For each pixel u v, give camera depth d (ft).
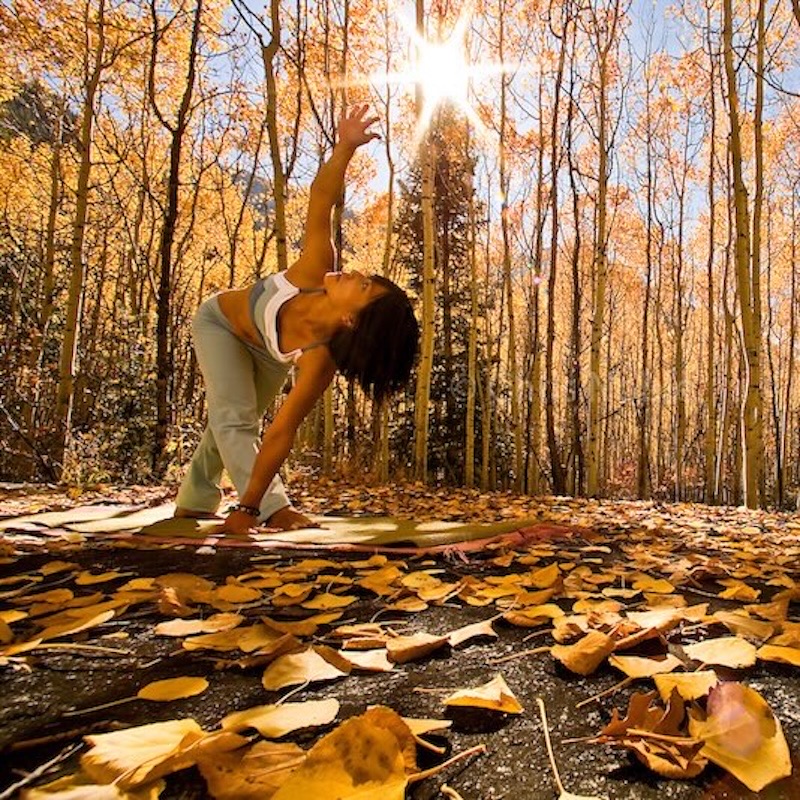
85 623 3.43
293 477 22.65
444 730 2.37
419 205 41.22
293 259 47.96
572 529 7.61
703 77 38.70
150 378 33.40
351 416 35.76
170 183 20.63
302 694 2.68
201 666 3.01
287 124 36.50
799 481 57.88
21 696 2.66
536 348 36.09
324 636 3.41
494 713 2.51
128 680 2.84
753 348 20.67
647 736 2.19
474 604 4.18
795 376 72.95
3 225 39.60
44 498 12.07
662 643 3.23
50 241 30.96
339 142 7.21
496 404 39.50
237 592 4.20
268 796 1.80
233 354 7.29
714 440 35.27
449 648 3.30
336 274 6.30
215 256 51.11
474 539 6.69
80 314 40.27
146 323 39.63
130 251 42.83
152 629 3.59
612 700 2.64
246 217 49.19
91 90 22.93
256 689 2.73
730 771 1.98
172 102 35.96
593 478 25.64
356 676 2.89
